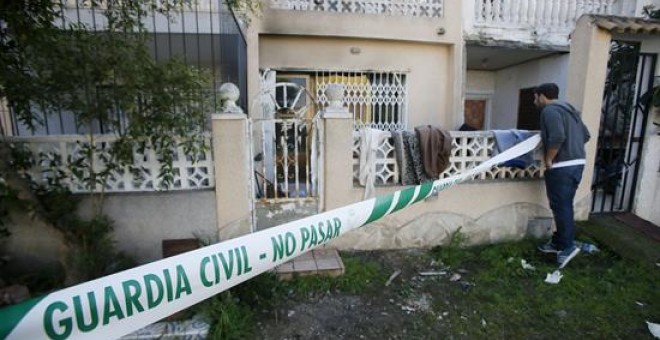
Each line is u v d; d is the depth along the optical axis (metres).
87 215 3.21
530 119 7.69
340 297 3.06
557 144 3.47
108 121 2.71
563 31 6.65
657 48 4.25
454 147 3.92
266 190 3.90
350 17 6.00
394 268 3.57
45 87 2.51
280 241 1.53
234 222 3.44
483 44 6.46
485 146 4.00
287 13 5.79
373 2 6.21
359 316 2.82
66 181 3.16
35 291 2.96
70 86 2.51
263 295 2.95
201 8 4.96
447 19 6.36
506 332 2.65
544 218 4.20
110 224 3.24
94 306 1.04
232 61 4.73
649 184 4.49
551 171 3.61
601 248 3.96
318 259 3.51
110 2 2.62
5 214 2.89
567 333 2.64
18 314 0.92
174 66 2.57
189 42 5.12
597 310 2.91
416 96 6.68
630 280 3.38
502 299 3.05
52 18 2.45
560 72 6.88
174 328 2.49
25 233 3.13
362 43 6.31
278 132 4.23
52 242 3.19
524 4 6.55
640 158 4.48
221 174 3.35
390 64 6.47
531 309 2.93
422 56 6.60
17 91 2.47
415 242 3.96
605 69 4.05
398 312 2.88
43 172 3.12
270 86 5.94
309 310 2.88
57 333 0.98
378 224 3.87
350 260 3.58
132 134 2.63
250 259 1.41
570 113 3.55
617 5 6.72
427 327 2.70
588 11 6.75
